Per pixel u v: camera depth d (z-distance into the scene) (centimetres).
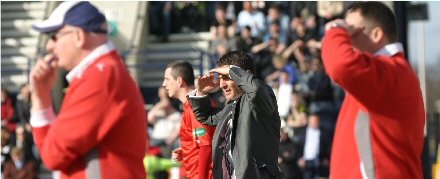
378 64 888
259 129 939
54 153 843
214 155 977
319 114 2488
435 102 5566
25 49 3319
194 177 1234
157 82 3184
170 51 2739
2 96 2733
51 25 864
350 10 934
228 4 3058
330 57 884
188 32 3272
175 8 3266
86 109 841
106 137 852
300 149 2356
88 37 866
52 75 870
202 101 1016
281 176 951
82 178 854
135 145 866
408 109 905
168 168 2169
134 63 3144
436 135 2367
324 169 2345
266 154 941
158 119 2411
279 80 2647
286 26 2819
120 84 855
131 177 855
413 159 914
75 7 866
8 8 3406
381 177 897
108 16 3181
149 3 3275
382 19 921
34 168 2525
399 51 927
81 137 838
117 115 846
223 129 976
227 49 2694
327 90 2512
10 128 2689
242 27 2872
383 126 900
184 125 1237
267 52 2698
